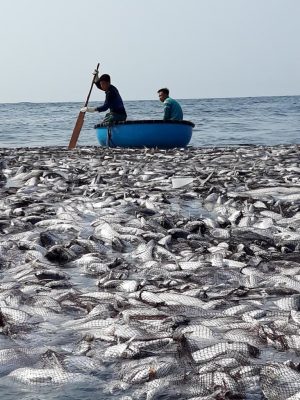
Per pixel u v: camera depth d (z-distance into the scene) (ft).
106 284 18.90
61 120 187.11
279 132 122.31
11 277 20.03
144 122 73.67
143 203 32.48
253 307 16.46
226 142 100.32
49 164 54.75
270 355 13.61
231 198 35.40
